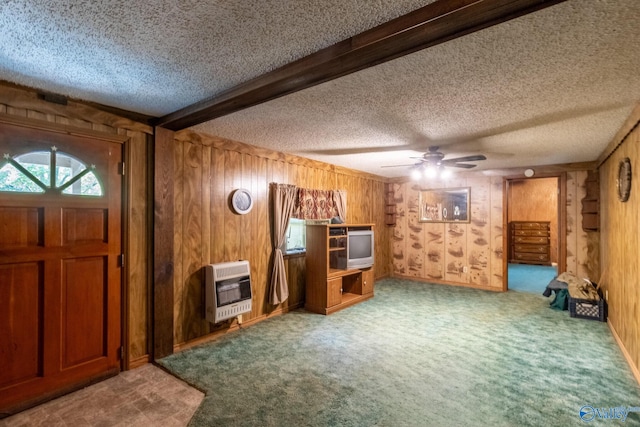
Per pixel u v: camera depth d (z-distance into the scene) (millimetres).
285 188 4375
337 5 1392
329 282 4391
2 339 2191
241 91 2234
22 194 2268
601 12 1409
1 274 2193
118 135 2766
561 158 4879
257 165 4094
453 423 2070
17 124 2238
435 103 2553
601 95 2375
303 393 2412
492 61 1872
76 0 1339
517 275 7344
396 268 6996
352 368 2807
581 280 4562
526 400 2326
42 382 2348
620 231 3396
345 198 5496
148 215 2992
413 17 1434
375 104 2576
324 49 1772
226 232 3721
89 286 2613
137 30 1584
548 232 8977
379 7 1408
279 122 3074
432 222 6523
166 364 2900
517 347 3258
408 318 4172
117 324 2773
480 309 4578
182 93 2412
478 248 6012
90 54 1825
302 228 5062
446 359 2984
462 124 3096
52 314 2404
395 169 5926
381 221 6805
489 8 1285
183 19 1491
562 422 2080
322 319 4137
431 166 4055
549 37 1615
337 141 3797
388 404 2273
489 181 5930
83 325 2572
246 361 2951
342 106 2631
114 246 2758
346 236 4723
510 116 2846
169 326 3096
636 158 2799
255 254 4055
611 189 3949
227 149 3734
